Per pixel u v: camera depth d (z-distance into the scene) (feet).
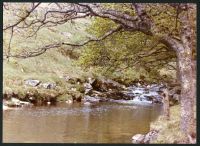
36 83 156.56
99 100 167.73
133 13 70.59
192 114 61.16
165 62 109.29
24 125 95.76
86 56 88.79
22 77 156.04
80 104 152.05
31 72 166.50
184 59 61.93
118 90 181.88
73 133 87.76
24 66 166.30
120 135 85.66
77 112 126.31
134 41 90.74
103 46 89.15
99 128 95.61
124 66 107.34
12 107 129.59
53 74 173.99
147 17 64.59
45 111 125.18
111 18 64.44
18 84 149.38
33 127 93.45
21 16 64.28
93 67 93.97
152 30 64.23
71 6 64.69
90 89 173.17
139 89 185.47
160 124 77.46
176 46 63.05
